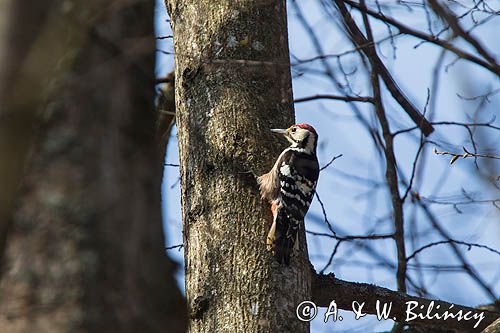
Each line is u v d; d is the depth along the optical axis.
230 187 11.15
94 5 6.48
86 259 6.25
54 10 6.30
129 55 6.65
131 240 6.42
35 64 6.12
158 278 6.48
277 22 12.27
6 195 6.03
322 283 11.99
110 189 6.45
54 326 6.12
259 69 11.84
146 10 6.95
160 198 6.75
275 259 10.66
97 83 6.55
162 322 6.38
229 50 11.89
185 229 11.45
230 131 11.45
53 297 6.18
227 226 10.95
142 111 6.76
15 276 6.23
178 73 12.26
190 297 10.84
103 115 6.55
